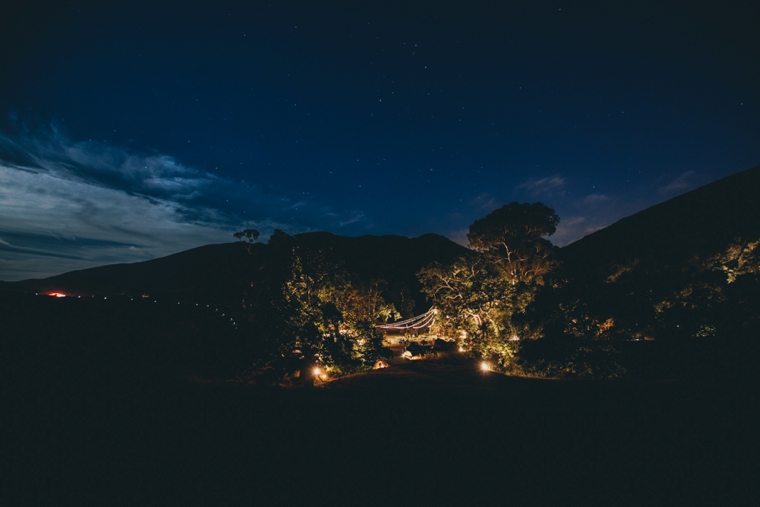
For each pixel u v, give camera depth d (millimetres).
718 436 6289
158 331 15250
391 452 5941
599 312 16531
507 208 25328
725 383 11117
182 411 7633
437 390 12711
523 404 9617
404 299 39219
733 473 4988
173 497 4379
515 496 4516
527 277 25141
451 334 23219
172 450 5711
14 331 11891
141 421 6859
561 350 15727
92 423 6574
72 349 11727
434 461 5598
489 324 20641
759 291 17906
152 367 11938
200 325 16672
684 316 16859
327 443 6309
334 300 16547
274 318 13859
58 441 5754
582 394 11141
